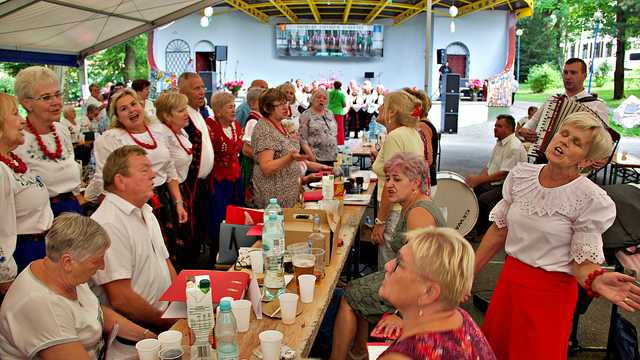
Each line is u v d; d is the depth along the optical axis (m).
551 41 25.86
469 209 4.76
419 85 20.86
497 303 2.38
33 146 2.84
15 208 2.46
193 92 4.11
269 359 1.79
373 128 9.62
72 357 1.79
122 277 2.28
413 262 1.35
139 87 5.44
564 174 2.14
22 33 8.46
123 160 2.34
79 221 1.87
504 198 2.39
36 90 2.79
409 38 20.67
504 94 18.55
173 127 3.81
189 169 4.03
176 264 3.65
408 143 3.39
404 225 2.80
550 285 2.17
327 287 2.45
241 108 6.36
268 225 2.32
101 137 3.30
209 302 1.87
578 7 22.62
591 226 2.04
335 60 21.17
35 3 7.27
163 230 3.50
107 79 26.05
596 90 19.62
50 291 1.81
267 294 2.30
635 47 18.58
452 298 1.32
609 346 3.15
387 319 2.56
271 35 20.97
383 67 21.03
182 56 20.61
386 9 19.20
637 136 13.84
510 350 2.31
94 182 3.27
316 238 2.61
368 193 4.38
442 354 1.28
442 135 15.91
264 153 3.52
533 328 2.22
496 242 2.46
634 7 17.55
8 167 2.41
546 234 2.14
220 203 4.38
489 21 19.62
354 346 2.96
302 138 5.55
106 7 8.52
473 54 19.88
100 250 1.86
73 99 15.18
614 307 3.10
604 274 2.01
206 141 4.11
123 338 2.17
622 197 2.66
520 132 4.14
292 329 2.05
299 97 14.44
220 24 20.50
